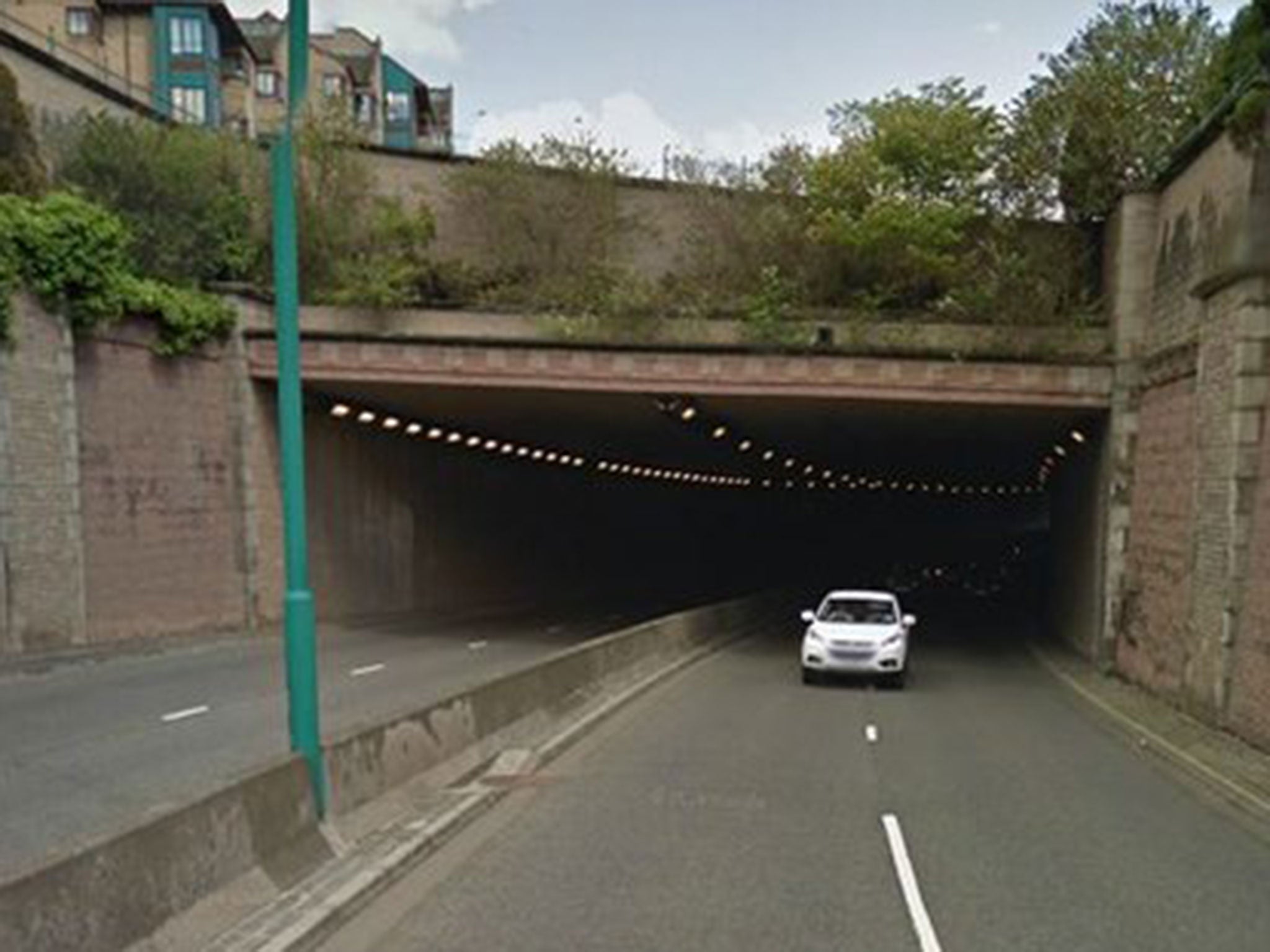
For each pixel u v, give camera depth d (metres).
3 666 19.73
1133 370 26.52
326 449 32.75
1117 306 27.08
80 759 12.72
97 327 23.66
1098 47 33.66
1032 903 8.66
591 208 37.28
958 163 33.41
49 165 29.73
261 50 76.44
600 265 33.78
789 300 31.84
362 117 79.00
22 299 21.27
